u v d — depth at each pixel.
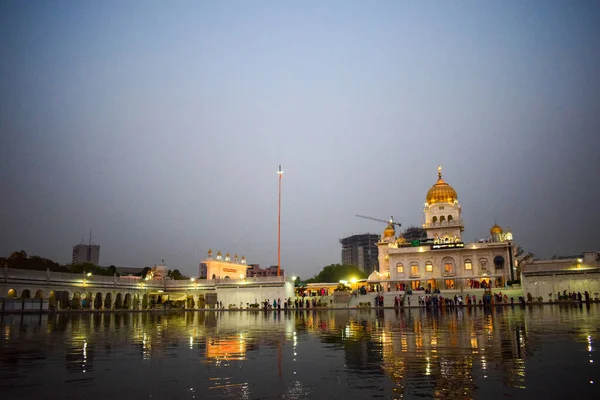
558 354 15.49
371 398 10.16
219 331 27.55
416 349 17.33
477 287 83.25
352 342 20.33
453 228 105.00
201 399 10.30
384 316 43.38
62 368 14.25
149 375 12.98
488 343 18.62
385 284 100.62
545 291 75.81
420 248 98.19
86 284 75.62
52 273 70.56
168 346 19.62
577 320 30.84
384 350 17.30
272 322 37.03
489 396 10.14
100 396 10.70
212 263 107.62
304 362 14.88
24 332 27.45
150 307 80.44
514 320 31.91
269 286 83.19
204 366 14.36
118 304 82.12
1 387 11.64
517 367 13.30
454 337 21.16
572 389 10.64
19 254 96.06
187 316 52.03
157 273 125.94
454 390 10.70
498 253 93.62
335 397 10.30
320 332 25.97
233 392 10.88
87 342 21.48
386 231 113.31
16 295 65.12
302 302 76.06
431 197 109.12
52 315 53.88
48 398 10.55
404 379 11.98
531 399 9.86
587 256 81.38
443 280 95.31
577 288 74.56
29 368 14.27
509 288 78.62
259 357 16.11
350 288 100.12
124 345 20.12
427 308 61.12
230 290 86.12
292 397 10.34
